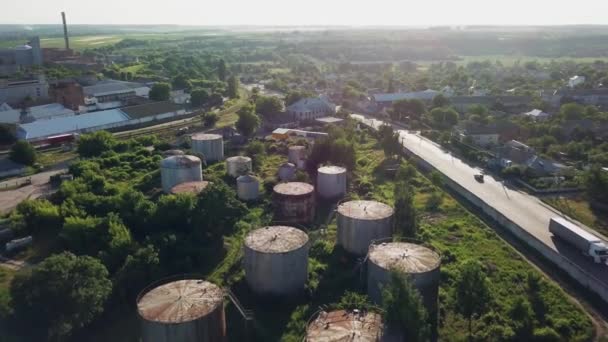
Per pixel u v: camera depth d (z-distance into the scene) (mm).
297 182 77750
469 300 45562
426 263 49000
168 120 149125
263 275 51031
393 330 38938
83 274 45469
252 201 78250
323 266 57656
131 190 73500
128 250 55938
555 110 147875
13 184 88688
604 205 74750
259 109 147250
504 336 44531
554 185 82562
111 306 48844
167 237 59500
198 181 79250
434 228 68688
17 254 61594
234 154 108812
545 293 51500
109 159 97062
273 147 111062
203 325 40250
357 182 88188
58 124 129375
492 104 158125
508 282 53844
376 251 52125
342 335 38562
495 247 62938
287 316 48938
